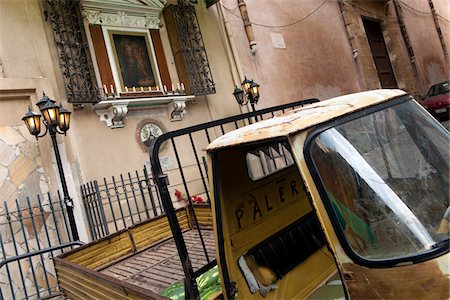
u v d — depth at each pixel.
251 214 2.21
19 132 4.98
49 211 4.98
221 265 1.86
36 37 5.32
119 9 6.34
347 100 1.76
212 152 1.81
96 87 5.60
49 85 5.25
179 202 6.10
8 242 4.58
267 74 8.80
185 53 6.95
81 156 5.40
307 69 9.91
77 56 5.52
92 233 5.13
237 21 8.59
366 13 12.84
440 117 10.22
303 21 10.38
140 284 2.72
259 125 1.80
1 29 5.07
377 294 1.32
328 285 2.29
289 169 2.60
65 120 4.51
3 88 4.82
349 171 1.49
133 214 5.74
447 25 17.77
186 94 6.88
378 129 1.65
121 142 5.89
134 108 6.19
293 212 2.53
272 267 2.17
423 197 1.48
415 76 14.15
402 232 1.37
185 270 1.69
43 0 5.48
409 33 14.59
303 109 1.86
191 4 7.57
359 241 1.38
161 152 6.35
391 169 1.56
